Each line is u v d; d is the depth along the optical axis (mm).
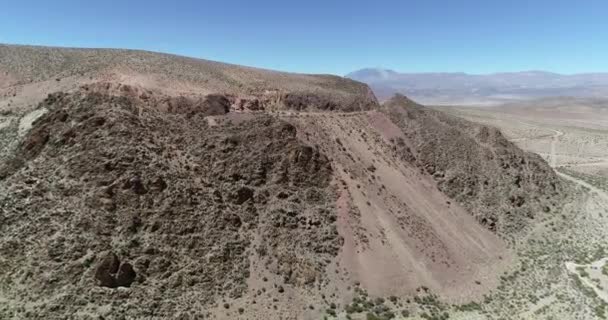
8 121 56375
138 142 47094
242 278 41562
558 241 63344
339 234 48500
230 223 45531
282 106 65812
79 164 44281
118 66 66312
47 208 41594
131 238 40406
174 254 41031
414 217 55281
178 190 45250
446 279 48062
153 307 36875
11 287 36375
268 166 51812
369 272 45562
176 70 66812
